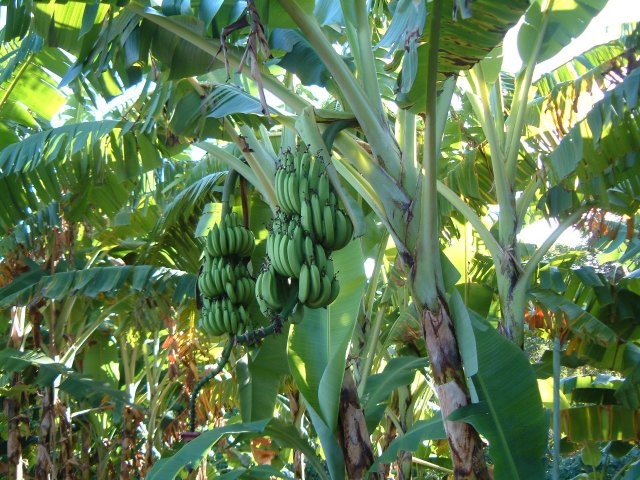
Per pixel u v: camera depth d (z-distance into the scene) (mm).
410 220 3291
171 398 10398
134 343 8359
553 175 4492
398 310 6543
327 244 2979
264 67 3826
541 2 4316
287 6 3230
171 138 4812
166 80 3990
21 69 5238
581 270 5582
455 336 3258
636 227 5734
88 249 7773
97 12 3760
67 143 4988
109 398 7176
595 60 5621
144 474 8227
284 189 3029
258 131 5113
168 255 6512
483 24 2811
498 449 3193
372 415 4617
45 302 7473
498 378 3416
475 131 6195
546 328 5332
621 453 6234
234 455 8289
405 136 3404
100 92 4305
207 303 3506
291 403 6570
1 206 5254
